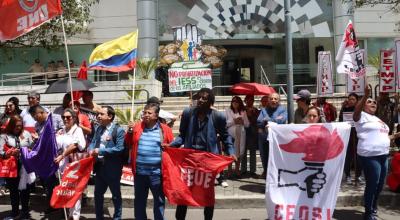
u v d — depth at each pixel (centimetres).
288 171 614
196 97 634
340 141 605
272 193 612
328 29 2192
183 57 1823
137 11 2130
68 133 713
